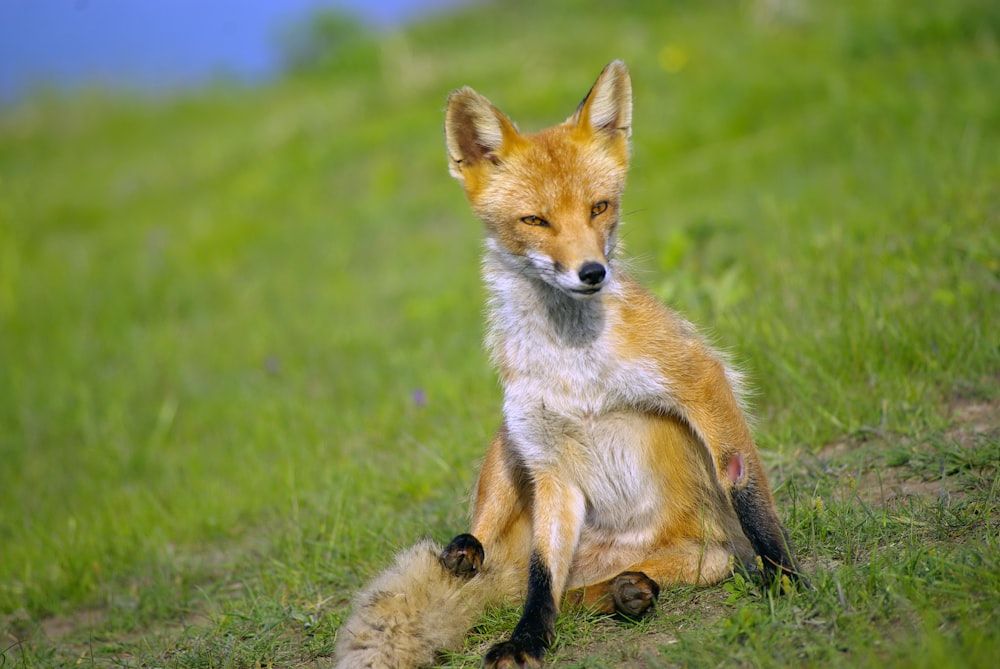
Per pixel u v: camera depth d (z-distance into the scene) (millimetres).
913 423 9555
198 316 21031
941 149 15875
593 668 6672
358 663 6965
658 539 8039
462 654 7309
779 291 12516
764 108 22141
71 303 22484
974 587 6316
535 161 8125
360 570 9266
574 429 7820
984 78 19094
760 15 27000
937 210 13312
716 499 7930
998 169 14188
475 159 8602
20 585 11039
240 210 26547
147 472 14086
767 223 15422
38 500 13617
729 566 7668
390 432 12844
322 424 13773
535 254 7895
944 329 10586
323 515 10594
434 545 7820
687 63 25422
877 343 10727
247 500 11852
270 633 8367
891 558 7066
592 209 8078
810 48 24312
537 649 6945
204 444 14586
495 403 12523
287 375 16609
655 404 7680
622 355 7621
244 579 9961
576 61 27703
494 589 7852
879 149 17688
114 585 10719
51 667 8711
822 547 7594
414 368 15188
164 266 24062
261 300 21109
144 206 29516
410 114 28109
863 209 14656
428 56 33812
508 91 26234
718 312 12266
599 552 8258
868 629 6250
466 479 10781
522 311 7996
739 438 7434
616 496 7988
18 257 25516
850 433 9844
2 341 20812
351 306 19422
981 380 9961
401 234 22922
